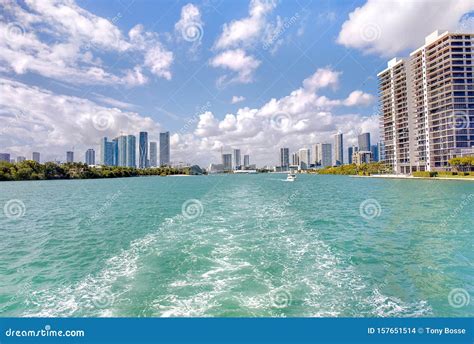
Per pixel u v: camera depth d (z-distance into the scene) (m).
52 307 9.62
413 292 10.49
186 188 74.19
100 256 15.54
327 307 9.21
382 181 95.12
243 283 10.93
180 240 18.20
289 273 12.02
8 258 15.46
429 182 79.81
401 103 129.62
